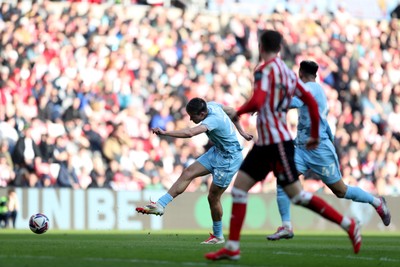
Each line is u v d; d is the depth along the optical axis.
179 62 64.06
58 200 52.84
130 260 19.62
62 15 62.69
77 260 19.50
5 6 61.84
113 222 53.75
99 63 61.53
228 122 28.56
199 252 22.97
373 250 25.64
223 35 66.44
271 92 18.22
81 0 64.50
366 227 59.53
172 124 61.84
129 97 61.22
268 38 18.53
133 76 62.16
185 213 55.50
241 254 22.41
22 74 59.47
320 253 23.45
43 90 59.31
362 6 72.69
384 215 30.33
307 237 40.59
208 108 28.48
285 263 19.45
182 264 18.45
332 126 65.88
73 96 59.75
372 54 70.50
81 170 57.53
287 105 18.45
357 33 71.00
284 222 28.92
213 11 67.88
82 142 58.38
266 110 18.31
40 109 58.53
